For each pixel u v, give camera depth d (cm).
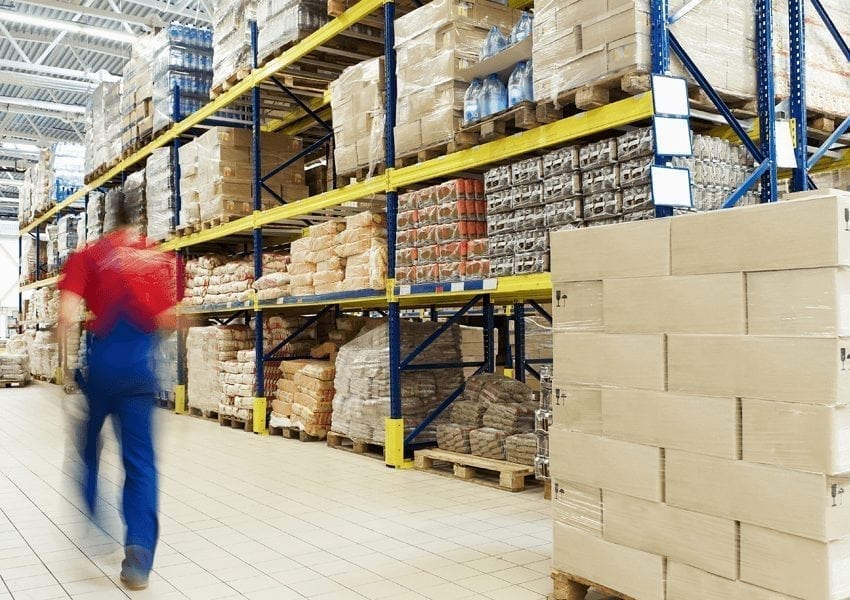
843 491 258
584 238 345
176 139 1077
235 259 1046
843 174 598
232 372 978
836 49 511
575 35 471
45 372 1736
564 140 504
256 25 878
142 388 387
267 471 669
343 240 753
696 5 446
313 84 912
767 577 270
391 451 677
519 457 589
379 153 689
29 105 1823
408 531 468
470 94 569
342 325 911
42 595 369
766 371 272
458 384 745
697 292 296
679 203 378
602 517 331
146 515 379
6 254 2939
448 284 607
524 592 360
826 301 256
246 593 365
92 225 1409
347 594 360
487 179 568
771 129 464
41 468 699
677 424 300
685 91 391
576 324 349
